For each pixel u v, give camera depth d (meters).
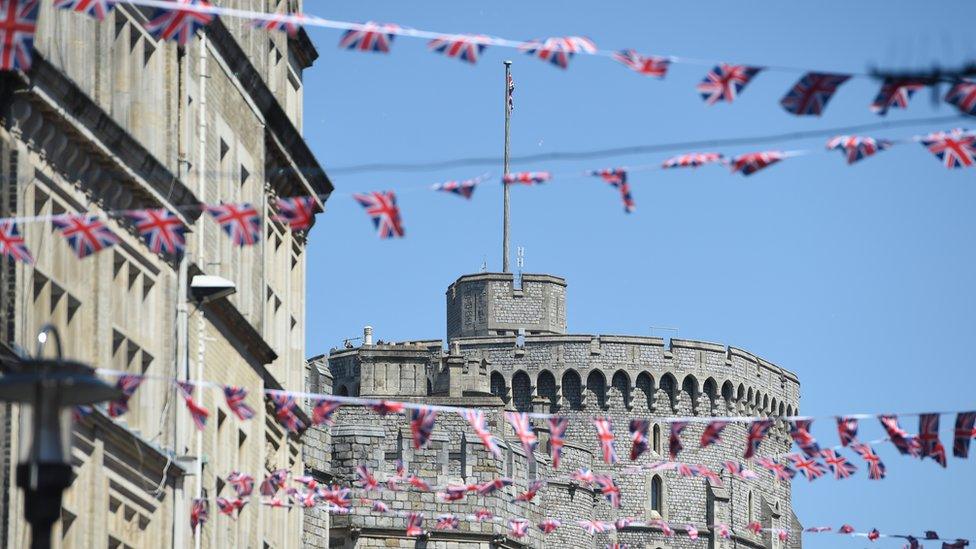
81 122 63.19
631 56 45.41
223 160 81.88
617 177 49.69
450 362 193.88
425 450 132.12
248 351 84.69
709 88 46.06
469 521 129.88
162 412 72.00
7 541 58.34
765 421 63.59
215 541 79.12
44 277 61.88
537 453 170.00
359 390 196.88
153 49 72.44
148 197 69.44
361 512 129.00
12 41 46.69
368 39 46.38
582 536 191.88
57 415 42.50
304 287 97.81
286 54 95.00
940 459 60.66
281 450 92.50
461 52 45.56
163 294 72.31
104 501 66.19
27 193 60.19
